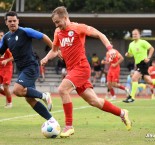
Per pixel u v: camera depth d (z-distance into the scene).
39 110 19.92
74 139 18.30
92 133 20.23
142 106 36.84
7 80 34.66
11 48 20.11
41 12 69.38
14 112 31.06
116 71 44.16
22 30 19.94
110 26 78.31
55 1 97.44
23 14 69.44
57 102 42.03
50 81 73.44
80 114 29.69
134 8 96.12
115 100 45.59
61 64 74.75
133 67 75.62
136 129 21.69
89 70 18.95
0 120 25.77
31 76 20.05
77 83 18.70
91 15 68.62
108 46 17.94
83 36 18.80
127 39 81.12
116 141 17.73
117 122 24.86
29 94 19.88
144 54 40.31
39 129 21.67
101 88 70.88
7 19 19.89
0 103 40.31
